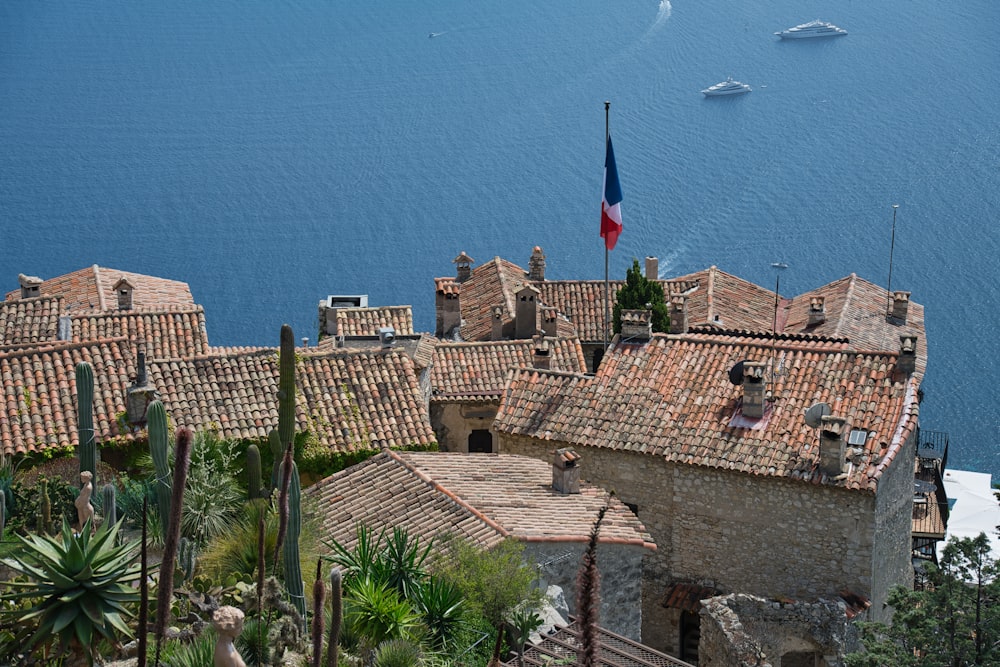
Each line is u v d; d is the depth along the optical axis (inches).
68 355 1327.5
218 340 4084.6
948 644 1088.8
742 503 1306.6
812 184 5334.6
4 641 697.0
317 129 6963.6
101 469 1230.9
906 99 6496.1
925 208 4990.2
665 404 1385.3
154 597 711.1
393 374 1411.2
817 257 4557.1
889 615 1323.8
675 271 4549.7
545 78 7632.9
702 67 7465.6
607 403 1408.7
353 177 5959.6
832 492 1258.0
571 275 4598.9
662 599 1359.5
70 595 673.6
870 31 7834.6
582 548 1058.7
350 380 1392.7
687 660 1364.4
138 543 732.0
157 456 852.6
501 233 5083.7
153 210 5590.6
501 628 550.9
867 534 1249.4
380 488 1165.7
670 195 5329.7
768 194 5246.1
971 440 3107.8
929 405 3314.5
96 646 700.7
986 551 1122.0
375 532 1082.1
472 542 1025.5
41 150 6569.9
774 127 6146.7
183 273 4788.4
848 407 1323.8
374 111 7298.2
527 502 1143.6
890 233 4707.2
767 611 1163.3
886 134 5900.6
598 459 1382.9
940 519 1717.5
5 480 1016.2
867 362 1368.1
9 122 7140.8
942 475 2016.5
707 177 5536.4
